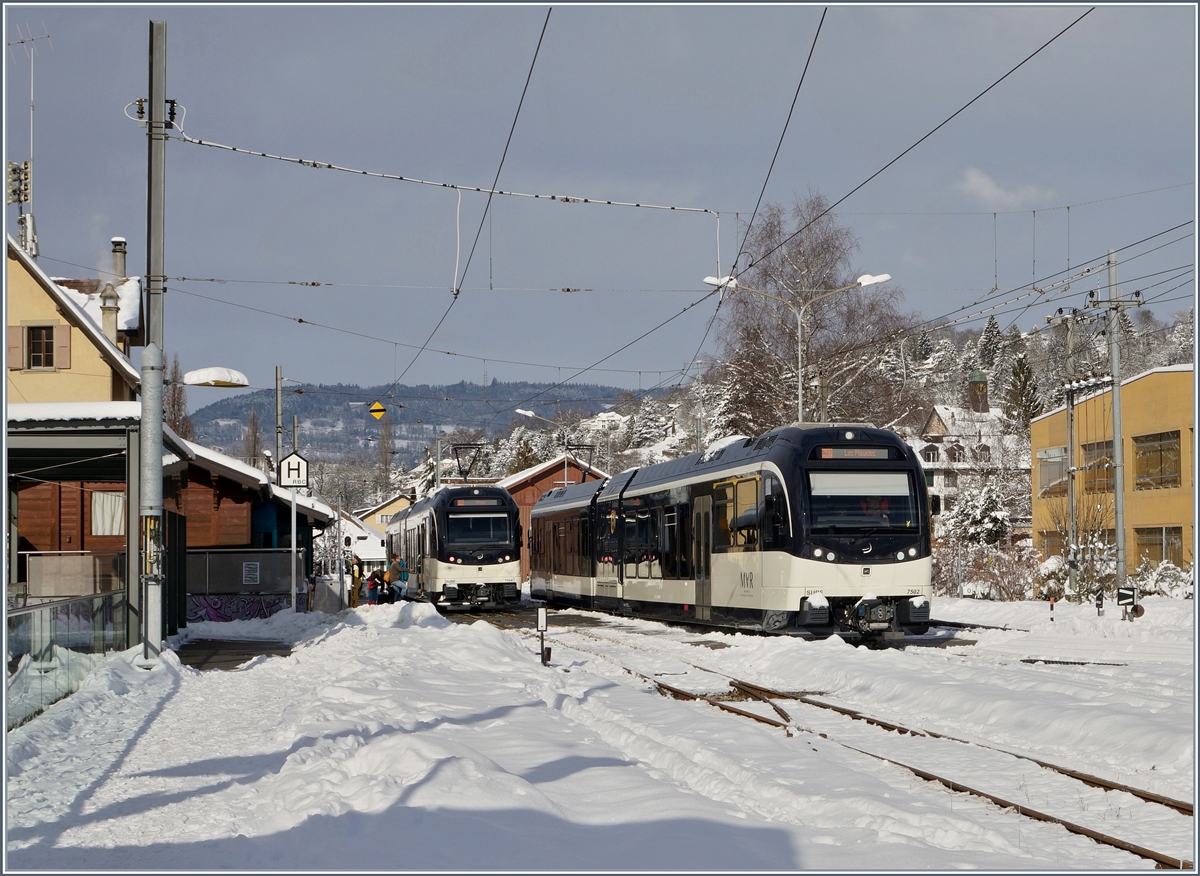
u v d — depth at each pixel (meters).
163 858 7.00
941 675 15.28
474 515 38.09
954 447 96.94
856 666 16.16
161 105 18.38
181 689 15.81
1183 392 45.50
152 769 9.88
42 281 28.86
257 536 45.91
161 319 18.12
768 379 47.34
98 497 32.16
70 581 21.02
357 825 7.44
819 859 6.73
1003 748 10.91
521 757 9.76
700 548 26.03
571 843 7.06
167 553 24.67
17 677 11.79
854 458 22.14
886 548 21.83
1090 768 9.87
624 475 33.47
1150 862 6.98
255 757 10.27
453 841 6.99
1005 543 62.56
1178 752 9.80
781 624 21.92
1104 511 47.47
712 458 26.03
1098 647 20.91
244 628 28.98
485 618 34.78
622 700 14.08
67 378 29.14
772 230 47.75
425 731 11.15
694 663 19.00
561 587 39.41
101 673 15.47
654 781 8.64
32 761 10.28
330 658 19.17
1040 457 56.31
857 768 9.95
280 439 41.75
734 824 7.45
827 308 47.41
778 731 12.13
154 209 18.31
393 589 39.59
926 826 7.61
